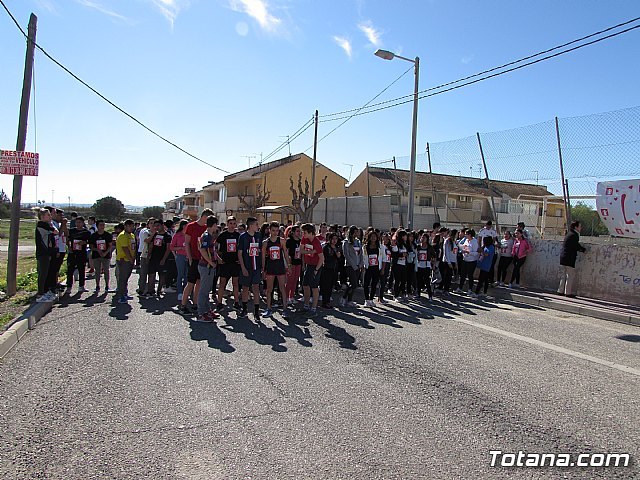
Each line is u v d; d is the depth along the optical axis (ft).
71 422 12.74
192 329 23.98
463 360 19.27
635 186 32.89
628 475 10.66
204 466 10.59
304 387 15.75
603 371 18.30
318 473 10.37
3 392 14.80
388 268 34.63
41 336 21.89
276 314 28.48
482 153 45.50
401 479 10.21
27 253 76.28
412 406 14.32
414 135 47.47
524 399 15.10
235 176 136.77
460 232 41.22
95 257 35.42
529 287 40.70
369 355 19.75
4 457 10.82
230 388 15.52
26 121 32.30
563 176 37.32
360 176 130.52
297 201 86.12
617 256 33.86
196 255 28.02
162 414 13.37
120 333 22.74
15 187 31.42
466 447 11.78
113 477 10.07
